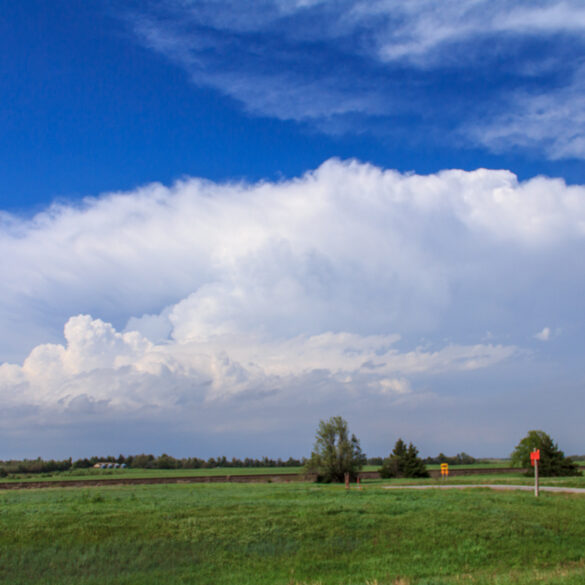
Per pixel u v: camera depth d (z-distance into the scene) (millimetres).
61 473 149875
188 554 22219
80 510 28266
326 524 26250
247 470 169750
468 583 18359
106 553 21844
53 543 22453
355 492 40719
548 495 38344
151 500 33906
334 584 19672
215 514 27594
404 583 19016
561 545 25125
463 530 26172
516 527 26844
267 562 21969
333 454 80750
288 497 36469
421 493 39562
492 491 42781
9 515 26453
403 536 25250
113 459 196750
